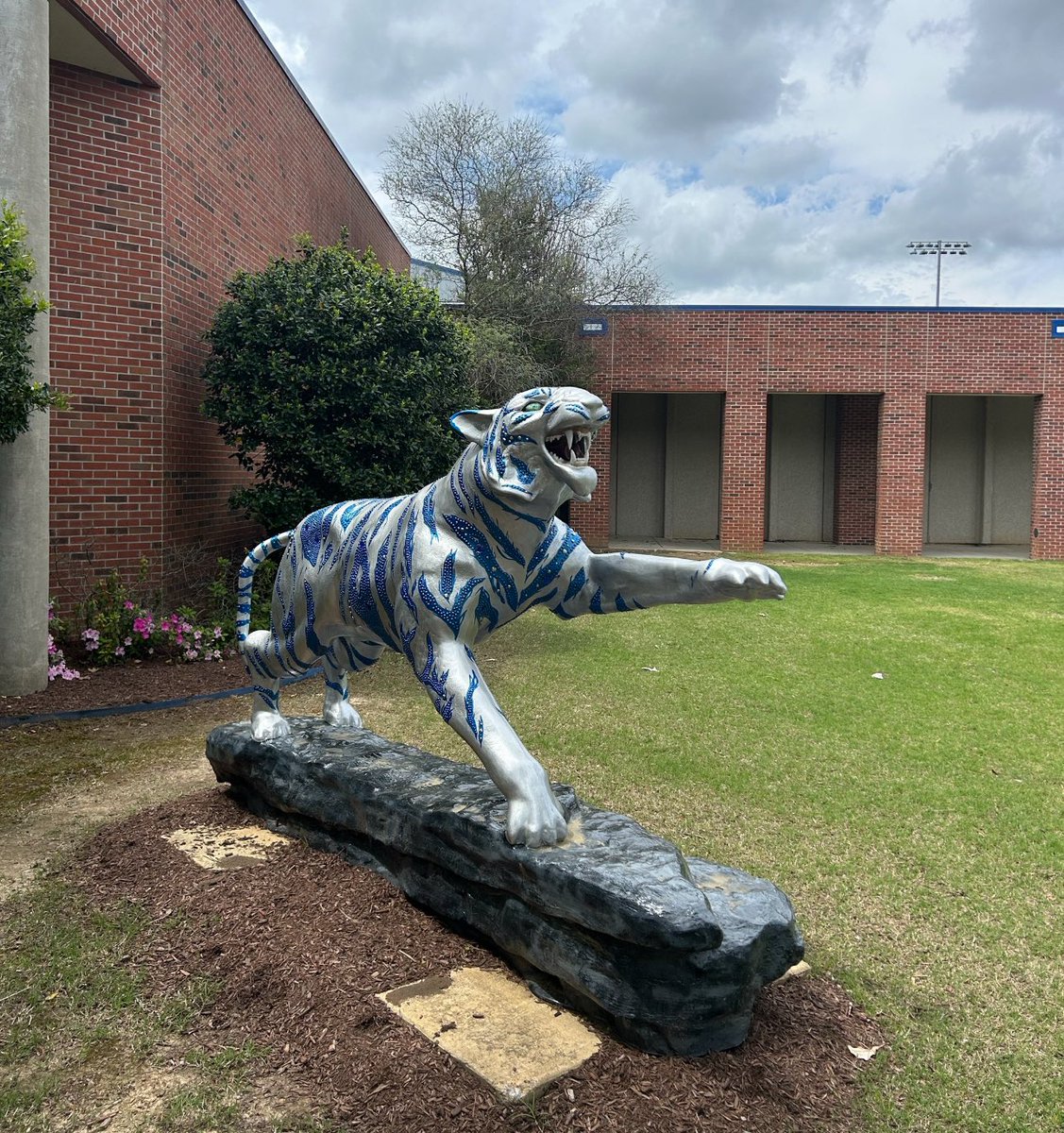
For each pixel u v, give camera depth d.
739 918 2.69
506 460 3.02
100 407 8.66
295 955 3.09
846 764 5.62
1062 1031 2.95
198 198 9.77
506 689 7.47
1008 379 18.70
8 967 3.18
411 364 8.85
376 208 18.50
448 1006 2.83
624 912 2.56
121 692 7.17
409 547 3.27
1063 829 4.63
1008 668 8.40
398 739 6.13
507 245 17.72
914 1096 2.61
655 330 18.98
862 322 18.83
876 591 13.40
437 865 3.30
